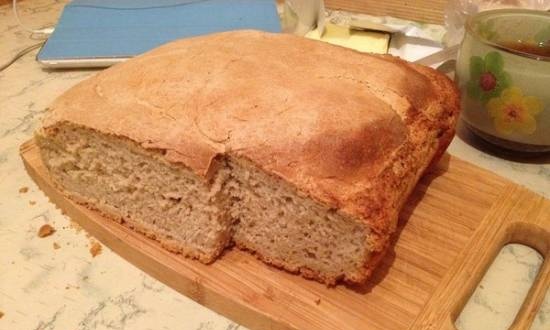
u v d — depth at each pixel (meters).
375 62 0.27
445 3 0.45
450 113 0.28
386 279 0.23
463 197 0.28
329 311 0.22
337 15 0.47
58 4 0.50
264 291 0.23
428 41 0.40
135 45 0.39
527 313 0.22
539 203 0.27
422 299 0.22
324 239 0.22
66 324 0.22
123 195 0.25
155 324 0.22
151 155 0.23
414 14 0.46
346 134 0.22
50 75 0.39
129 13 0.43
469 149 0.32
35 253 0.25
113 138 0.23
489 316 0.23
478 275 0.24
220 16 0.42
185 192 0.23
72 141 0.25
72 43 0.39
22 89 0.37
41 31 0.43
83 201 0.27
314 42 0.28
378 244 0.21
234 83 0.24
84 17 0.42
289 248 0.23
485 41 0.28
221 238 0.24
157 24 0.41
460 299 0.23
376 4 0.47
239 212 0.24
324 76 0.25
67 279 0.24
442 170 0.29
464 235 0.25
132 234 0.25
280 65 0.26
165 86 0.25
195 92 0.24
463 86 0.30
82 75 0.39
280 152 0.22
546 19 0.31
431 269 0.24
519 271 0.25
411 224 0.26
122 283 0.24
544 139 0.29
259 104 0.23
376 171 0.22
